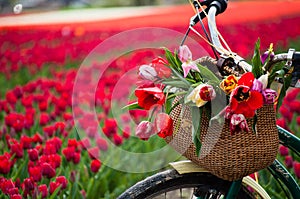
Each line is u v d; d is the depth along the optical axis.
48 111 10.95
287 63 4.11
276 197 6.61
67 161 7.23
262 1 26.06
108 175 7.44
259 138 4.01
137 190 4.34
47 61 15.45
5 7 30.98
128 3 41.84
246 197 4.67
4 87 14.42
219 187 4.47
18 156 7.29
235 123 3.81
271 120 4.09
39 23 21.67
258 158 4.01
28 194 6.34
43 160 6.82
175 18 22.33
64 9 38.72
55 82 11.19
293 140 4.67
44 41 19.12
